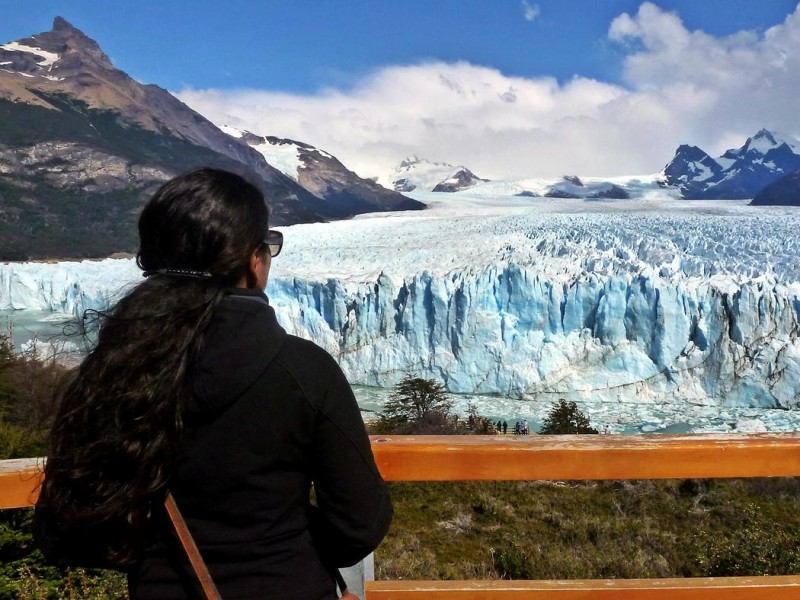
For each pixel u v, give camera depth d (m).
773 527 6.09
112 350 1.17
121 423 1.14
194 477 1.19
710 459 1.95
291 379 1.20
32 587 3.23
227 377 1.17
